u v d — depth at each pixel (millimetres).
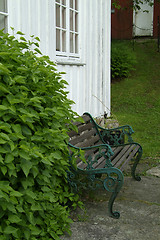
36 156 2576
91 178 3564
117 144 4898
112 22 18172
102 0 6938
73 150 3455
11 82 2678
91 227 3326
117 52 13219
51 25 4988
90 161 3648
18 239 2535
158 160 5754
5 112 2586
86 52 6270
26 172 2502
